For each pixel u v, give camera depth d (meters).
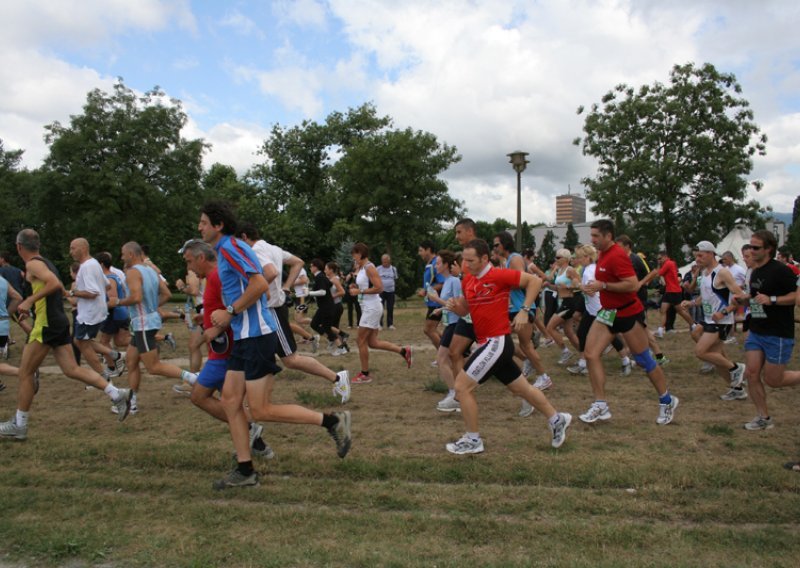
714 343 6.88
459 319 6.38
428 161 37.16
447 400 6.62
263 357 4.34
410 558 3.29
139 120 34.22
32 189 34.34
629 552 3.36
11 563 3.34
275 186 53.06
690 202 32.47
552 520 3.80
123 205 34.16
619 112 33.31
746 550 3.36
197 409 6.83
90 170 33.16
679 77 32.41
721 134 31.94
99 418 6.51
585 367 8.55
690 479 4.36
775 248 5.43
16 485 4.54
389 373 8.88
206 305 4.80
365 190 36.78
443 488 4.33
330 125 51.97
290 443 5.44
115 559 3.35
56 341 5.62
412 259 40.03
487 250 4.96
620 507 3.94
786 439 5.43
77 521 3.82
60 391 7.96
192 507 4.01
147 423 6.25
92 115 34.09
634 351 5.91
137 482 4.46
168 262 41.75
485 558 3.28
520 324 4.96
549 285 10.02
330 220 51.28
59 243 38.16
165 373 6.67
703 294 7.24
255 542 3.50
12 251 43.53
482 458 4.92
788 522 3.76
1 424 5.61
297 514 3.87
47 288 5.49
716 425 5.77
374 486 4.38
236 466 4.62
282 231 47.47
